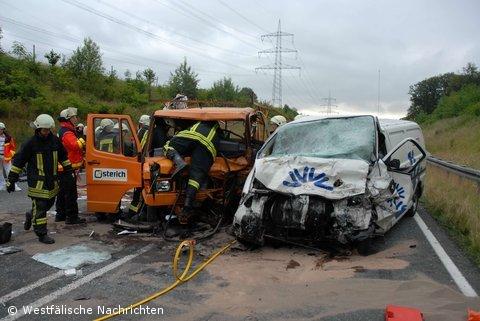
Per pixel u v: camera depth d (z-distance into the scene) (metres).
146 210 7.68
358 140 6.67
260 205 6.12
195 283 4.98
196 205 7.34
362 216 5.73
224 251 6.19
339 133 6.93
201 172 7.04
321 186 5.91
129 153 7.61
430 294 4.54
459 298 4.47
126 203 9.88
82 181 13.34
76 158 7.87
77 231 7.38
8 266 5.56
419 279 5.03
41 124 6.48
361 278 5.05
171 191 7.18
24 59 33.69
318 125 7.21
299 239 6.11
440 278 5.15
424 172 9.52
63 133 7.86
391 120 8.70
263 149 7.21
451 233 7.36
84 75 37.09
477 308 4.21
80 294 4.69
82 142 8.50
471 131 33.72
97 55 39.19
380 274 5.21
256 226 6.04
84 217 8.54
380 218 5.93
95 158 7.67
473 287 4.86
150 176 7.11
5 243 6.61
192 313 4.20
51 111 25.78
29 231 7.36
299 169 6.18
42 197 6.54
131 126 7.58
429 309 4.16
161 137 8.02
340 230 5.74
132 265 5.61
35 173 6.54
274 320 4.03
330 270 5.35
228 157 7.66
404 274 5.21
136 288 4.84
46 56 35.78
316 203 5.88
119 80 42.16
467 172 10.66
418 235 7.20
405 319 3.81
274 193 6.15
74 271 5.35
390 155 6.67
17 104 24.53
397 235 7.20
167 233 7.00
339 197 5.76
